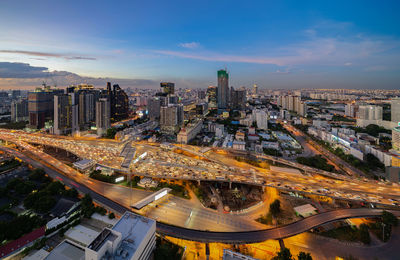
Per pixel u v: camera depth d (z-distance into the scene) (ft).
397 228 573.74
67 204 613.11
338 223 599.98
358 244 525.34
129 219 444.55
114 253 354.95
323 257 487.61
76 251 408.26
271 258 478.18
